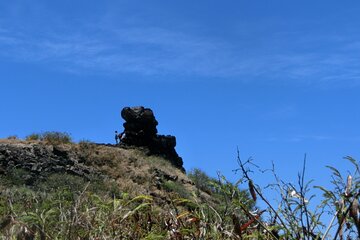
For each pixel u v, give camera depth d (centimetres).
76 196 359
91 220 332
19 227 320
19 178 3388
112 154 4488
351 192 277
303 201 288
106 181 3947
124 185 3975
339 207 283
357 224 269
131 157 4597
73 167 3975
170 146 5231
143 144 5084
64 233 323
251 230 327
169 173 4550
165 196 365
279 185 297
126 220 353
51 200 358
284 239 296
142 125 5131
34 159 3800
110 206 349
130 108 5194
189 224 338
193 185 4481
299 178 290
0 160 3600
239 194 312
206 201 336
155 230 351
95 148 4488
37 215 325
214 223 326
